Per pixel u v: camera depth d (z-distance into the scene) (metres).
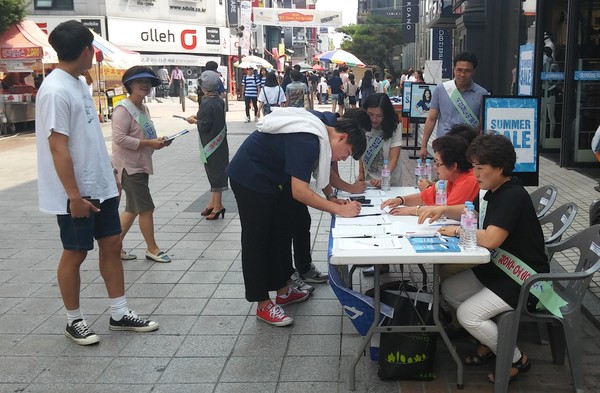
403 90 13.03
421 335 3.38
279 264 4.50
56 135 3.62
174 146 14.29
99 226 4.05
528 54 10.84
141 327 4.19
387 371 3.42
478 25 12.08
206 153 7.08
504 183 3.34
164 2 33.84
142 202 5.56
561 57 10.55
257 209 4.07
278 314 4.25
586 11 9.09
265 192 4.05
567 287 3.39
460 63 5.53
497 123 5.00
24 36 15.95
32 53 15.49
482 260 3.05
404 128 14.24
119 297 4.20
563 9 10.38
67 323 4.18
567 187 8.20
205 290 4.97
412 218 3.87
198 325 4.30
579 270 3.38
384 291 3.76
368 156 5.10
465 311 3.30
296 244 4.99
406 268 5.36
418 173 5.11
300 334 4.13
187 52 35.38
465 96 5.66
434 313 3.31
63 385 3.50
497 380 3.20
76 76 3.82
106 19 31.56
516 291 3.23
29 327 4.30
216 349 3.92
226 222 7.16
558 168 9.62
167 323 4.34
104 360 3.80
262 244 4.16
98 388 3.46
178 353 3.88
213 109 6.98
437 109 5.81
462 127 4.30
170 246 6.20
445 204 3.94
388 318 3.43
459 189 3.86
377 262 3.08
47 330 4.25
